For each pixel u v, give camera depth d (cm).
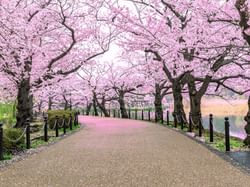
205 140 1570
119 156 1140
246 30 1273
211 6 1502
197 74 2169
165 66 2411
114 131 2053
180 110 2430
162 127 2323
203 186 752
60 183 791
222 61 1997
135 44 2233
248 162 1023
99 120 3275
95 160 1075
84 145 1440
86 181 803
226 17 1548
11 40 1625
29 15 1948
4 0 1570
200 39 1677
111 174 872
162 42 1939
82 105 5575
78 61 2405
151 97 4478
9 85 2425
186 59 2005
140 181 795
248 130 1366
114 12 2089
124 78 3975
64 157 1147
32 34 1853
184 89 3300
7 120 2492
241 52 1711
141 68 3475
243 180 804
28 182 807
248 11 1253
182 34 1800
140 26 2067
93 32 2291
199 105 2120
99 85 4416
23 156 1191
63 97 4869
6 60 1783
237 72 2327
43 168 968
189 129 1955
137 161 1045
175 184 768
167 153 1192
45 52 2077
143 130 2089
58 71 2219
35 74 2088
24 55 1786
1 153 1114
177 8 1916
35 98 3653
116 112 5031
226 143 1263
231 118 3975
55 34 2270
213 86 3050
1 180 832
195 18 1700
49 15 2111
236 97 3262
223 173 877
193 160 1057
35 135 1928
